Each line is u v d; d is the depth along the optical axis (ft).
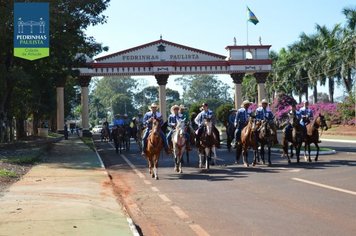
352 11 164.86
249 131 61.21
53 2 90.12
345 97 173.47
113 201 37.19
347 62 171.53
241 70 173.58
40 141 133.28
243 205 34.91
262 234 26.32
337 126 165.58
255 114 64.54
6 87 104.06
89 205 34.91
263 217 30.55
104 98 515.09
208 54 173.88
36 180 49.60
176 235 27.22
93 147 110.22
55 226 27.99
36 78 123.75
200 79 501.56
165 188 45.03
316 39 202.49
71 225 28.32
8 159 69.87
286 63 214.69
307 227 27.43
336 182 44.68
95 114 513.04
